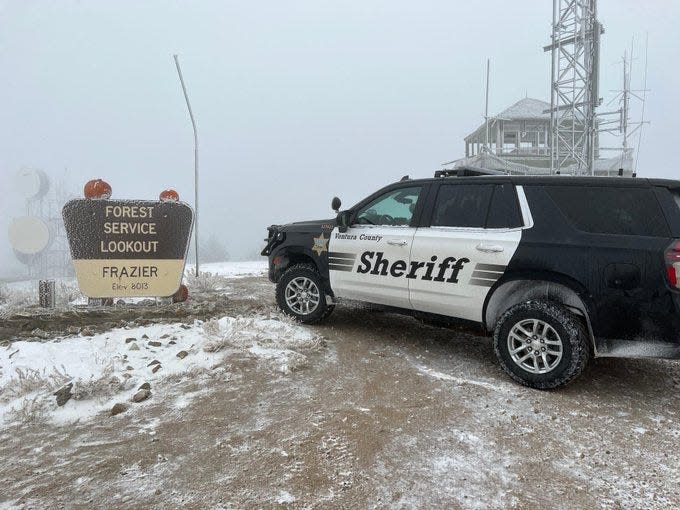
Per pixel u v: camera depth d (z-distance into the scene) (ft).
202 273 30.25
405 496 8.86
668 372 15.87
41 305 20.36
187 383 13.88
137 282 21.26
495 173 18.08
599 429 11.68
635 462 10.21
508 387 14.17
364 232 18.20
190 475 9.44
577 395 13.70
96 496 8.76
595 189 13.69
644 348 12.59
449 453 10.41
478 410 12.59
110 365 14.40
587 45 58.23
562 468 9.93
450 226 16.07
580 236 13.47
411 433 11.25
